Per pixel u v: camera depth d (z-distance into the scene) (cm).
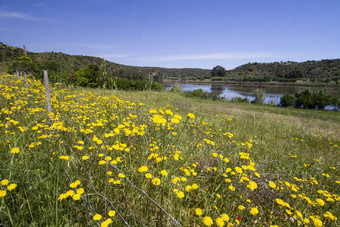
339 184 300
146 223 160
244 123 779
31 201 158
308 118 1392
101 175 196
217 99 2678
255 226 172
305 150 511
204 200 201
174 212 178
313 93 2444
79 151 223
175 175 229
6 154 196
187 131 414
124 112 473
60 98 502
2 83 576
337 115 1791
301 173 319
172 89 2570
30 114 329
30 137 250
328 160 436
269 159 361
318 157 448
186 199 201
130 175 202
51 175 182
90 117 397
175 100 1303
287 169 338
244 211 186
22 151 204
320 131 822
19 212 141
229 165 268
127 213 161
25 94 449
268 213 199
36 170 184
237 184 222
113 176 189
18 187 167
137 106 552
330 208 229
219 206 192
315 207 221
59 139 235
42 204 163
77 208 159
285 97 2517
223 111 1216
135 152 246
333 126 1064
